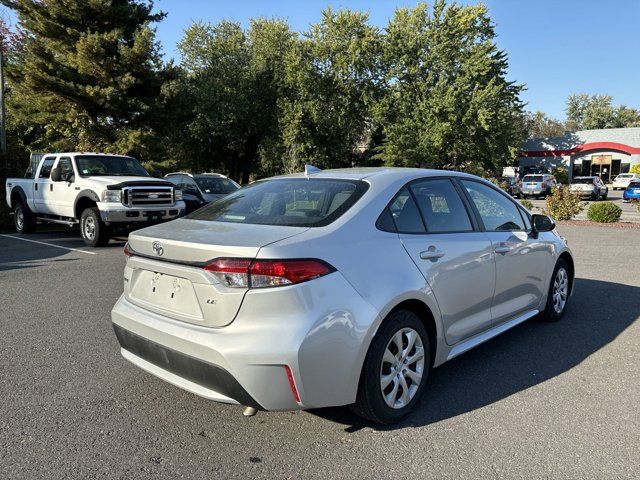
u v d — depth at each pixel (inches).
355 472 110.1
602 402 142.9
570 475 108.3
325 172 163.2
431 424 131.0
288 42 1406.3
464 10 1275.8
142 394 149.0
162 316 126.1
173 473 109.8
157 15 1018.7
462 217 163.3
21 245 454.6
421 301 135.4
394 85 1350.9
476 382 156.9
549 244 205.0
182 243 119.3
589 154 2052.2
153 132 959.6
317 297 112.7
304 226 126.0
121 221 428.8
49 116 940.0
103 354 181.2
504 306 177.0
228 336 110.3
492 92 1182.9
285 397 110.6
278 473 109.9
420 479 107.5
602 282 296.8
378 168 166.1
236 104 1328.7
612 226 625.0
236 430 128.6
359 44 1322.6
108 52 927.0
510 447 119.6
